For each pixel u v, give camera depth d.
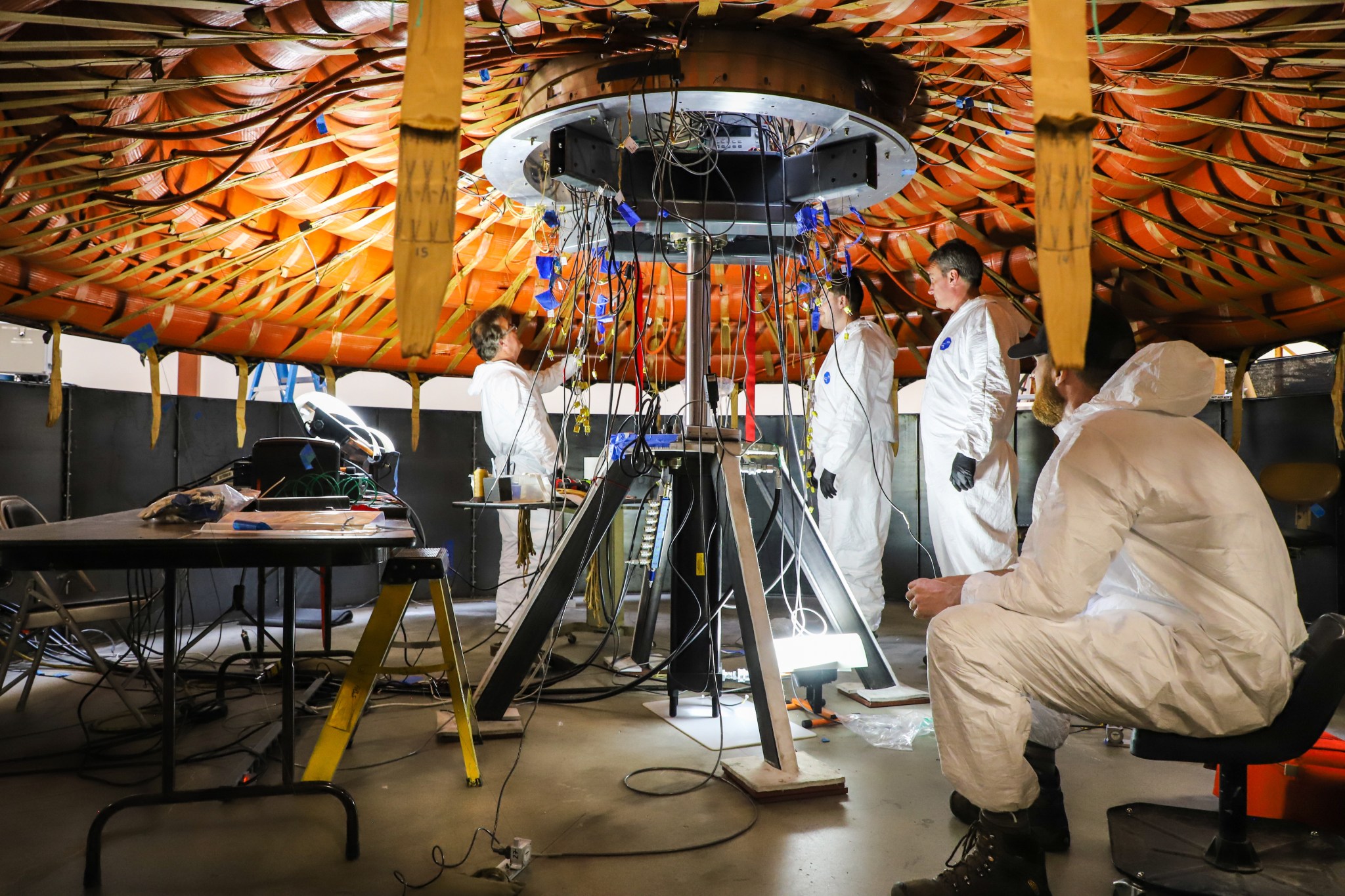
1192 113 2.67
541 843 1.96
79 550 1.73
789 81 2.38
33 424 4.31
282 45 2.12
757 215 2.94
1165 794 2.29
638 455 2.88
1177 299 4.09
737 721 2.94
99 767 2.50
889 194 3.14
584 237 3.06
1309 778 2.05
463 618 5.31
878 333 3.98
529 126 2.57
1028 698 1.65
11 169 2.28
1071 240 1.02
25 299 3.54
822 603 3.34
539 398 4.55
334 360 5.11
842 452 3.86
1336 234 3.13
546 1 2.06
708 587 2.91
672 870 1.82
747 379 3.78
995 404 3.30
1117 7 2.08
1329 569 4.26
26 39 1.93
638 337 3.36
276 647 4.31
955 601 1.87
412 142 1.03
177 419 5.04
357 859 1.87
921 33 2.33
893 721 2.97
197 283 4.09
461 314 4.99
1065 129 1.02
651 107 2.44
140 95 2.33
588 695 3.28
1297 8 1.91
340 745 2.02
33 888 1.75
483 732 2.73
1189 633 1.59
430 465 6.02
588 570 4.63
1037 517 1.65
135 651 3.15
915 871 1.82
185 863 1.86
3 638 3.39
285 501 2.67
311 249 4.07
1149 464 1.59
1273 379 4.74
